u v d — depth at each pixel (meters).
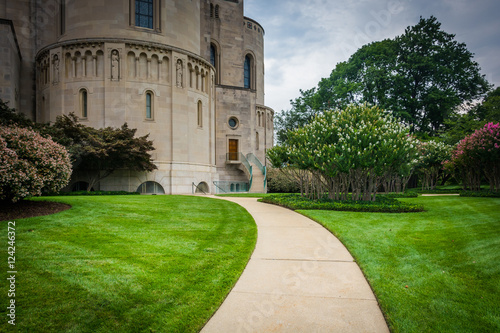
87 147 26.02
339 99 48.91
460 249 8.36
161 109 32.44
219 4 47.91
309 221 12.53
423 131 51.19
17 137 12.12
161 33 33.41
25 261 6.87
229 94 44.06
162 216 12.74
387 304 5.30
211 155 38.22
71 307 5.12
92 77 30.89
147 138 31.61
